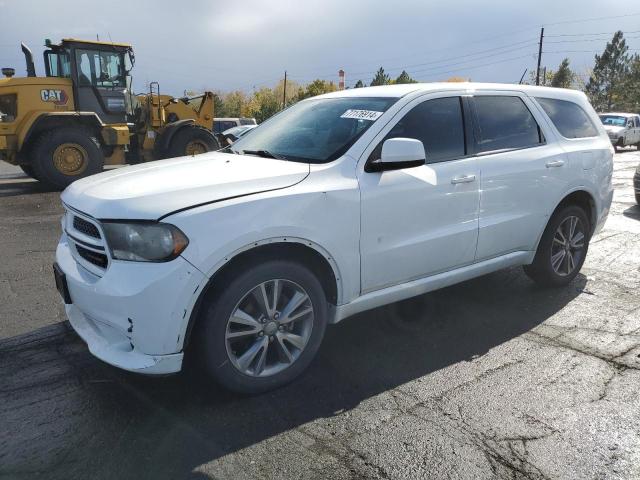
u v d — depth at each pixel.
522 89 4.60
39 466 2.52
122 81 12.44
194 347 2.93
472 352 3.72
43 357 3.61
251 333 3.03
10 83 11.27
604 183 5.07
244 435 2.77
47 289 4.95
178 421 2.89
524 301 4.67
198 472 2.49
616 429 2.83
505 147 4.25
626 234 7.20
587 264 5.81
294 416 2.94
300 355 3.24
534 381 3.33
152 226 2.70
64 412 2.96
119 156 12.84
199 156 3.99
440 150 3.83
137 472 2.49
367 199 3.32
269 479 2.45
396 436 2.77
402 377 3.37
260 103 77.94
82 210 2.97
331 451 2.65
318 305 3.25
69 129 11.49
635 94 56.84
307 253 3.24
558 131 4.73
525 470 2.52
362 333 4.02
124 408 3.01
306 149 3.63
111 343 2.97
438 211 3.71
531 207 4.38
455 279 3.99
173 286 2.68
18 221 7.98
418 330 4.07
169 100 13.67
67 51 11.91
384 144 3.33
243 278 2.91
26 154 11.63
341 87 38.28
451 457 2.60
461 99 4.07
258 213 2.90
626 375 3.41
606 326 4.16
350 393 3.18
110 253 2.80
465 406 3.05
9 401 3.06
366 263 3.39
